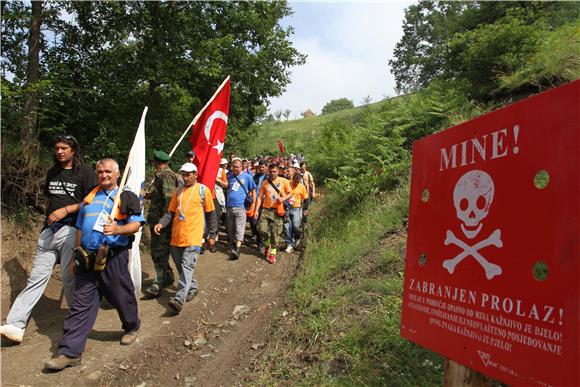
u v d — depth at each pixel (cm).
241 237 810
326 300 489
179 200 545
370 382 324
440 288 179
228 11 1157
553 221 129
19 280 550
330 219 959
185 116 1052
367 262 567
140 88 944
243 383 380
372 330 386
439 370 312
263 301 591
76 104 799
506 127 149
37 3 675
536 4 1212
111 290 427
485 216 156
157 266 605
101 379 387
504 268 146
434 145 192
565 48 877
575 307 120
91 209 423
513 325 141
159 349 448
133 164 545
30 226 605
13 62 712
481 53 1070
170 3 913
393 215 693
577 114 123
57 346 443
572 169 124
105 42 884
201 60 1007
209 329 506
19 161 600
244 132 1639
